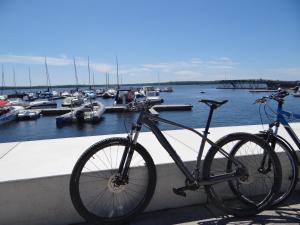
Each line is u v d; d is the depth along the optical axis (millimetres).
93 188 2900
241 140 3105
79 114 38656
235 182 3203
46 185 2768
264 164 3213
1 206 2684
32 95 82000
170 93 120812
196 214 3066
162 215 3047
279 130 4504
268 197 3115
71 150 3633
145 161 2920
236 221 2955
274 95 3236
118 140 2783
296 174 3232
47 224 2812
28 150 3646
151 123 2834
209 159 2980
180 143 3828
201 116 40656
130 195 3004
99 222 2783
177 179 3133
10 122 41531
